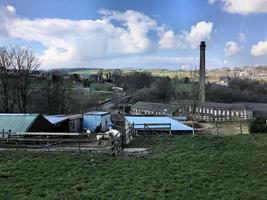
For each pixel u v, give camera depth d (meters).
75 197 15.03
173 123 43.16
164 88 149.50
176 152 24.92
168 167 20.41
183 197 15.26
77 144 28.05
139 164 21.19
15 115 32.69
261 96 145.75
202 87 100.06
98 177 18.27
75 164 20.94
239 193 15.81
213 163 21.41
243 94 145.25
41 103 70.56
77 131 44.28
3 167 20.06
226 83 164.75
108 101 140.12
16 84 62.59
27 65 74.19
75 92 95.69
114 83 197.88
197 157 23.00
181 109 105.44
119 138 26.75
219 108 102.62
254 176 18.59
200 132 40.16
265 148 25.66
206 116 90.88
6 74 61.78
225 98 142.00
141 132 35.66
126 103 140.50
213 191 16.12
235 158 22.59
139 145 28.19
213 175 18.72
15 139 26.95
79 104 89.69
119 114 87.25
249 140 28.84
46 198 14.88
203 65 99.50
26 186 16.69
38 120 32.38
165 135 32.91
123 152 25.20
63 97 75.12
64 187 16.56
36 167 20.14
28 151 24.78
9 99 62.12
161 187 16.61
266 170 19.72
